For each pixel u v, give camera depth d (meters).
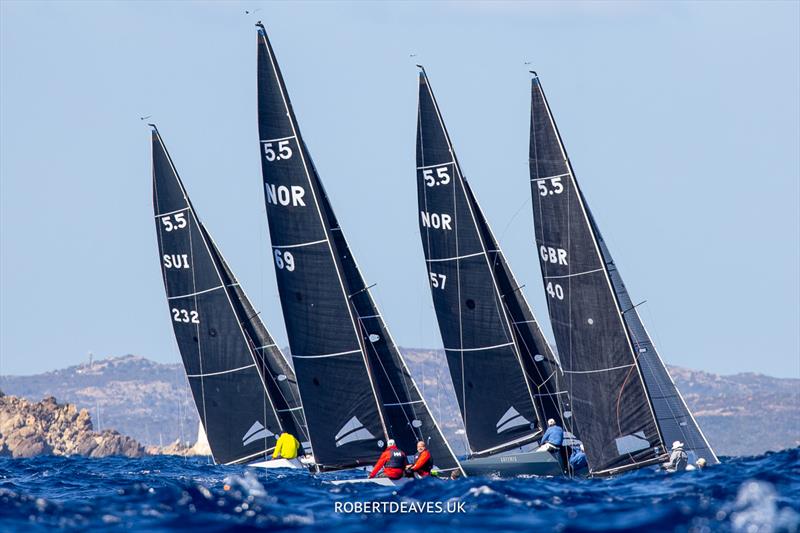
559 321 133.00
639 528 82.56
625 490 110.44
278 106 128.38
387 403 129.50
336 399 128.62
